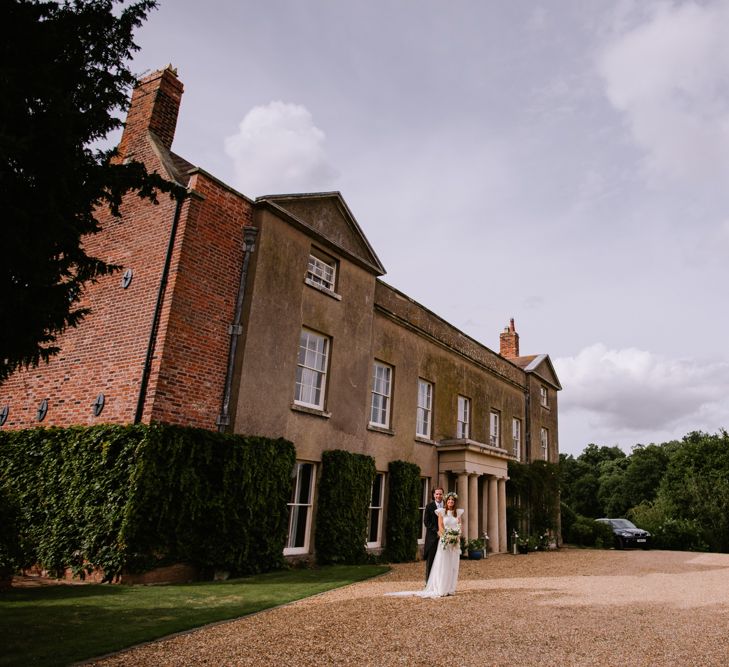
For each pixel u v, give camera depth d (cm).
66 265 552
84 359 1109
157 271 1064
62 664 442
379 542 1466
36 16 512
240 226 1185
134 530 879
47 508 985
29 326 504
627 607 771
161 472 917
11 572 845
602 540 2658
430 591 829
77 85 546
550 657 511
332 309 1377
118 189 589
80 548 923
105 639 515
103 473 937
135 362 1019
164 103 1301
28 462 1045
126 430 939
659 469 5841
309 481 1266
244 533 1019
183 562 941
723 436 3578
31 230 494
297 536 1219
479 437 2020
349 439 1376
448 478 1769
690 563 1584
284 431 1187
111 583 875
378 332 1566
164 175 1150
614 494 6031
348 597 785
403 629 593
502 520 1884
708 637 605
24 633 531
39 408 1147
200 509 966
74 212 555
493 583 1004
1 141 432
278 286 1221
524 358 2739
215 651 496
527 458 2408
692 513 3316
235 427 1071
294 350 1242
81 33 540
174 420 988
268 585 884
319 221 1376
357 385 1429
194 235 1080
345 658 488
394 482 1509
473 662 489
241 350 1120
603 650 540
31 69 486
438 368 1830
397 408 1594
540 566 1373
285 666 462
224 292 1123
